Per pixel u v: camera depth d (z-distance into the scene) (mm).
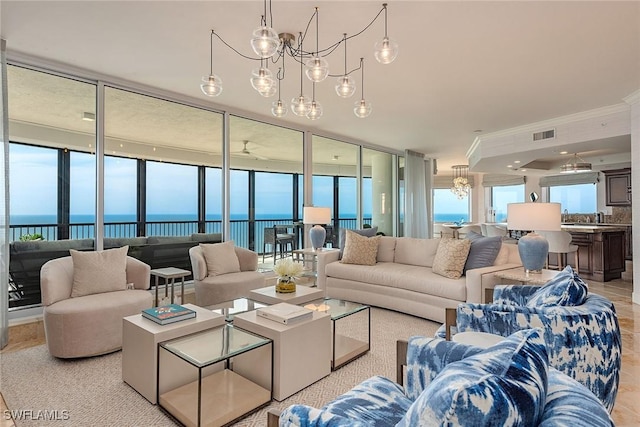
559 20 2611
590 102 4527
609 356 1736
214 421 1836
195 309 2572
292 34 2818
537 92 4152
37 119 3420
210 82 2822
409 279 3727
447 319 2152
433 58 3258
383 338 3154
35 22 2656
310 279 5211
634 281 4289
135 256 4031
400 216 8141
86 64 3422
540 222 2973
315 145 6234
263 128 5398
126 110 3961
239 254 4324
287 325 2229
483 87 3998
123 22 2662
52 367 2572
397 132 6270
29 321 3230
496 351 887
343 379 2404
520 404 721
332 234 6551
